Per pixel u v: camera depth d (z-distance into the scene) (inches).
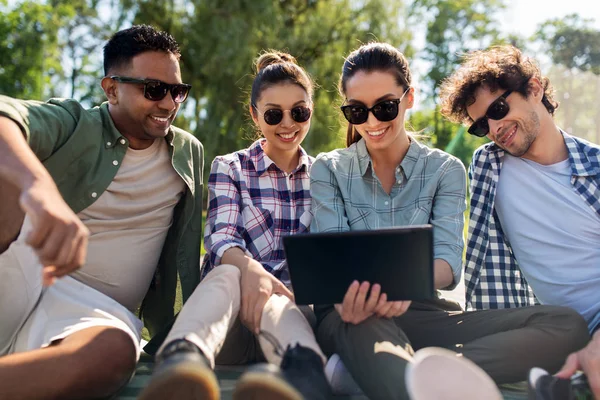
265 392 55.9
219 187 104.6
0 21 796.0
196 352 65.6
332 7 537.6
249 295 85.0
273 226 104.7
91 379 70.8
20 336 83.4
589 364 71.5
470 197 108.2
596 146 101.0
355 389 80.6
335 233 72.7
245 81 488.1
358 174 103.0
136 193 99.2
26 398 66.2
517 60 102.7
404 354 71.6
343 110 101.2
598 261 97.2
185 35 510.6
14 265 83.4
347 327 78.7
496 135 102.0
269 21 503.2
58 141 93.8
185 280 102.5
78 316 80.3
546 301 100.3
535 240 100.6
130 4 518.0
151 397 56.9
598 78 584.4
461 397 58.5
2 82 803.4
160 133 100.1
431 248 73.6
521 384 88.0
